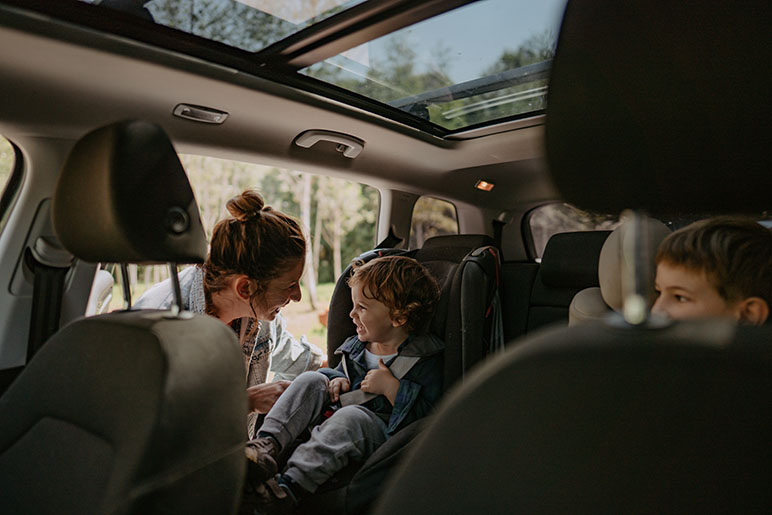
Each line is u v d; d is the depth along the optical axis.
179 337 0.89
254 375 1.87
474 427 0.48
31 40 1.35
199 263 1.00
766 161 0.45
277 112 1.99
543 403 0.45
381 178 2.71
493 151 2.78
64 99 1.51
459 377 1.85
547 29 2.14
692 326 0.44
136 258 0.90
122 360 0.87
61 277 1.59
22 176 1.57
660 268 0.97
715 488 0.39
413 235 3.13
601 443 0.43
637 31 0.46
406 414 1.68
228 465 0.92
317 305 10.27
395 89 2.46
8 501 0.93
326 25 1.82
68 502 0.83
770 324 0.44
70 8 1.39
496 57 2.31
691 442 0.40
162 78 1.64
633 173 0.48
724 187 0.47
